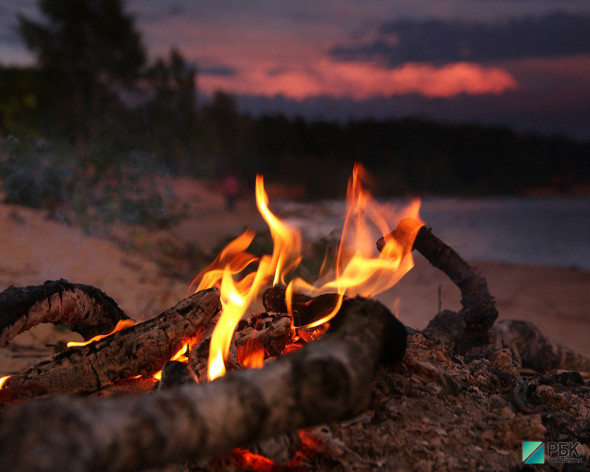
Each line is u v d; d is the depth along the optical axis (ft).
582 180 253.44
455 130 221.46
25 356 11.82
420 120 209.56
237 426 3.76
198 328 6.63
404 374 6.50
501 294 28.73
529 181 232.32
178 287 21.21
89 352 6.57
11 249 21.21
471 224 76.48
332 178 122.01
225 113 142.82
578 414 6.82
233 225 49.29
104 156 31.24
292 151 167.63
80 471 3.19
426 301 24.79
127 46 87.97
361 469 5.12
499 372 7.33
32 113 50.11
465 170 213.66
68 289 6.90
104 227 28.45
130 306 17.60
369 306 4.86
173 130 88.43
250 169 126.11
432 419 5.95
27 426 3.30
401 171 180.86
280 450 5.01
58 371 6.51
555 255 47.57
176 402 3.71
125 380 6.84
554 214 105.70
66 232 25.38
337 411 4.03
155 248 30.22
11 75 63.21
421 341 7.73
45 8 83.61
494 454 5.55
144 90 91.45
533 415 6.01
